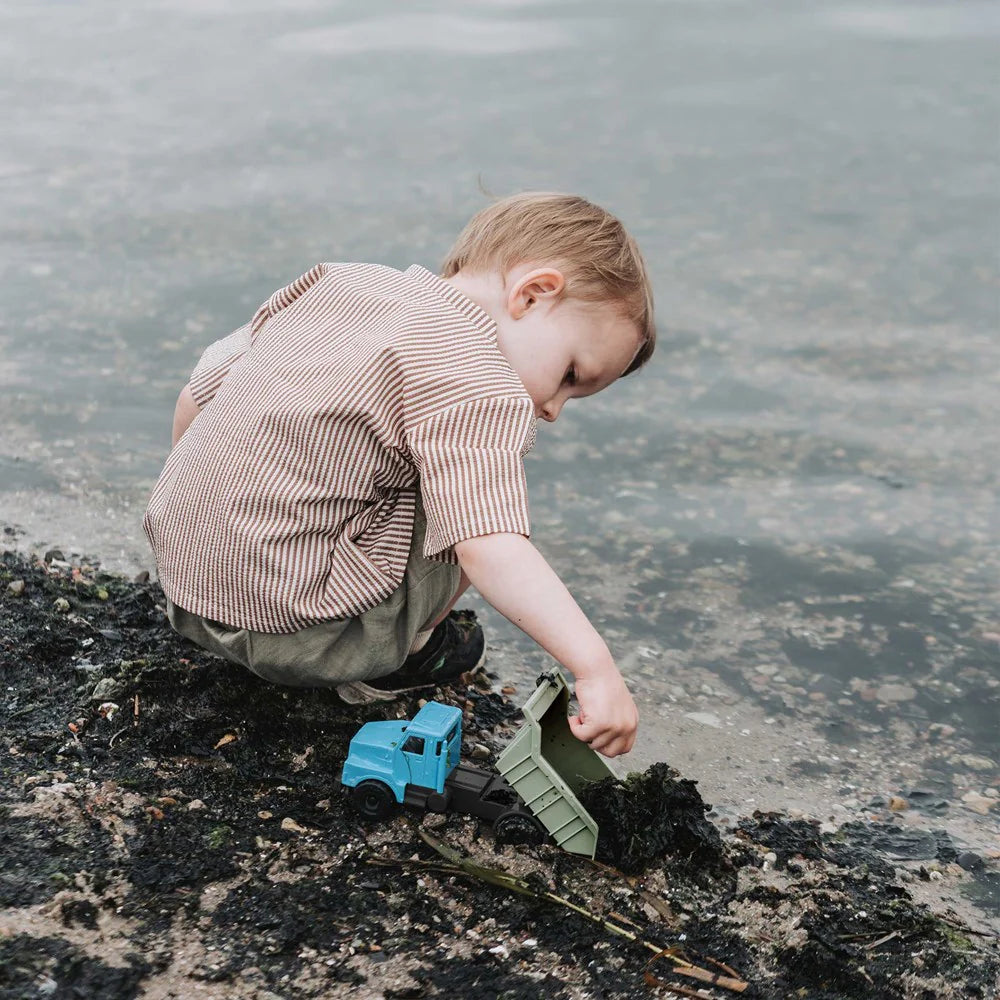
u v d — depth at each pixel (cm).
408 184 681
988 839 274
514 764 238
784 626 357
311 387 240
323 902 222
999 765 302
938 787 293
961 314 565
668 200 682
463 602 364
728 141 779
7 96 829
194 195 661
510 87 878
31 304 530
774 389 502
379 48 975
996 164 745
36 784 246
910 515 418
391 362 235
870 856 264
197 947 206
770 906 239
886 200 693
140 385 469
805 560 391
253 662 261
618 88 880
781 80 909
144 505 391
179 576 260
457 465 225
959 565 392
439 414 230
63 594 323
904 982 220
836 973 220
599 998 207
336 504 242
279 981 201
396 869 235
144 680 280
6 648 294
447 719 253
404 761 246
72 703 276
